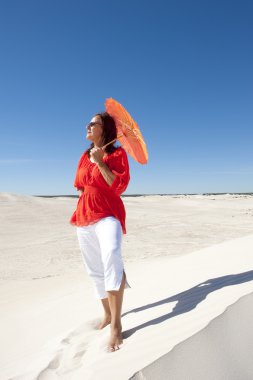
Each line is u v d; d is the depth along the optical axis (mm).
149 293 4363
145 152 3289
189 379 1897
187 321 2713
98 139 3418
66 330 3840
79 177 3451
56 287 7398
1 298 7004
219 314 2498
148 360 2148
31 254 14016
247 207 38094
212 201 45812
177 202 43000
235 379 1863
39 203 30797
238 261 5055
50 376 2705
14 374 2945
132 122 3250
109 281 3041
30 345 3713
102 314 4055
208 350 2096
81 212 3363
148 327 3012
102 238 3215
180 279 4711
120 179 3275
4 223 21922
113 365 2387
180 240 17344
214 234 19281
